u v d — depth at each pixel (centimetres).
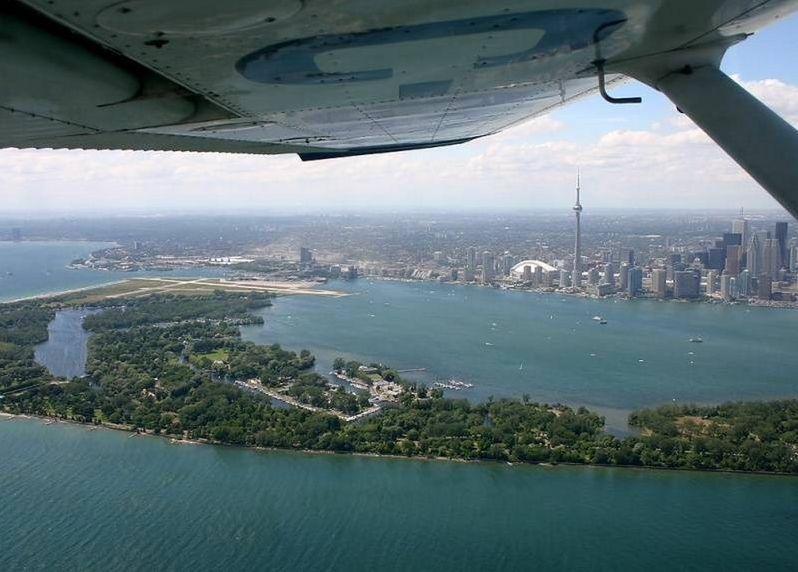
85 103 571
